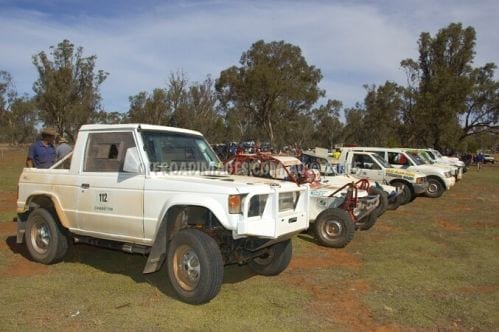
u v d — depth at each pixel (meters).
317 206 9.21
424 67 46.09
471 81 42.06
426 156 20.44
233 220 4.87
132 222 5.57
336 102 74.69
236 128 49.72
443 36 44.03
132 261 6.77
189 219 5.54
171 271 5.20
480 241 9.02
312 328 4.57
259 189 5.08
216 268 4.95
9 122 49.38
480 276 6.58
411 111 45.31
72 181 6.17
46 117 32.94
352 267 6.92
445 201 15.46
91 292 5.39
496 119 46.62
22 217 6.94
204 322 4.61
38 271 6.20
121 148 5.82
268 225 5.11
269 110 47.16
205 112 37.69
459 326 4.77
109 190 5.77
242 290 5.64
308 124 59.91
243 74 46.88
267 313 4.91
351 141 72.75
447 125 42.31
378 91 51.84
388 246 8.41
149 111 36.62
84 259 6.85
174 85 36.53
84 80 32.66
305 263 7.08
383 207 10.55
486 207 14.09
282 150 45.84
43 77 32.06
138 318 4.65
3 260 6.69
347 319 4.84
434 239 9.15
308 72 48.00
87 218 6.00
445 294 5.73
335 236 8.16
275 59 47.22
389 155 16.89
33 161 8.56
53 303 5.02
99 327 4.43
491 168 44.03
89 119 32.88
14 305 4.94
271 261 6.18
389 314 5.00
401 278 6.38
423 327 4.71
